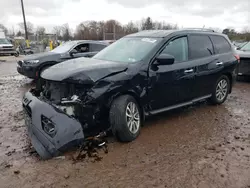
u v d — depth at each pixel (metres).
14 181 2.74
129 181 2.76
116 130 3.52
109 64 3.76
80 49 8.84
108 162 3.13
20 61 8.37
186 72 4.45
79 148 3.45
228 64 5.48
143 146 3.57
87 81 3.28
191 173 2.92
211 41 5.26
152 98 4.00
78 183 2.72
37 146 3.21
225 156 3.33
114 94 3.50
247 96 6.79
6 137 3.91
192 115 5.00
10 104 5.87
